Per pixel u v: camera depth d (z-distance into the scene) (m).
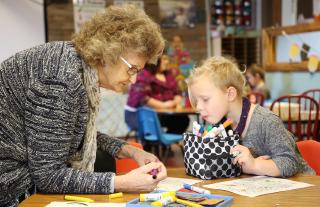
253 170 1.49
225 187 1.35
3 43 4.69
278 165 1.49
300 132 4.20
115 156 1.65
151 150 4.98
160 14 7.23
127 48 1.28
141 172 1.30
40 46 1.35
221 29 7.61
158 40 1.33
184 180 1.47
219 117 1.62
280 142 1.56
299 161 1.63
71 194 1.29
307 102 5.50
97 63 1.32
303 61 6.15
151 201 1.15
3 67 1.34
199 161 1.49
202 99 1.62
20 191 1.33
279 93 6.65
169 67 6.69
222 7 7.61
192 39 7.46
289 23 6.80
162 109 4.91
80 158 1.41
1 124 1.31
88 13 6.66
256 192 1.29
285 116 4.30
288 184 1.38
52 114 1.23
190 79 1.67
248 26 7.77
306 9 6.37
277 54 6.75
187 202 1.12
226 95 1.62
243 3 7.72
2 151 1.31
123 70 1.31
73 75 1.26
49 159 1.26
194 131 1.56
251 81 5.96
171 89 5.17
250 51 7.73
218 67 1.63
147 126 4.62
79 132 1.36
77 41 1.34
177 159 5.42
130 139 6.59
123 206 1.15
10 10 4.71
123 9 1.34
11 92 1.30
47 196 1.28
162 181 1.46
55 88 1.23
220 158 1.47
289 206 1.14
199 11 7.48
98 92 1.38
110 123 6.72
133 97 5.04
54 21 6.38
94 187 1.27
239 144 1.54
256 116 1.63
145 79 5.03
